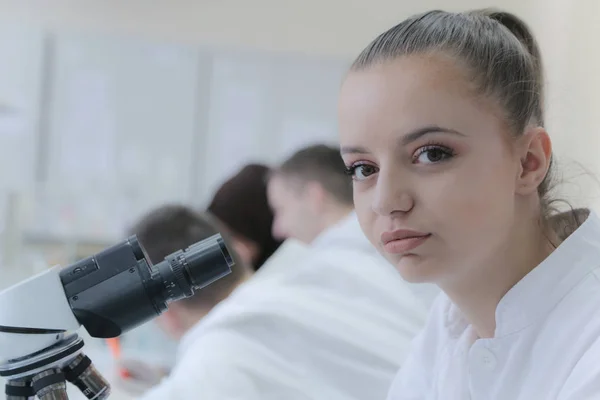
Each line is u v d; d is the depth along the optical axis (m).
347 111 0.61
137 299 0.58
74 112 2.66
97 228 2.59
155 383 1.61
